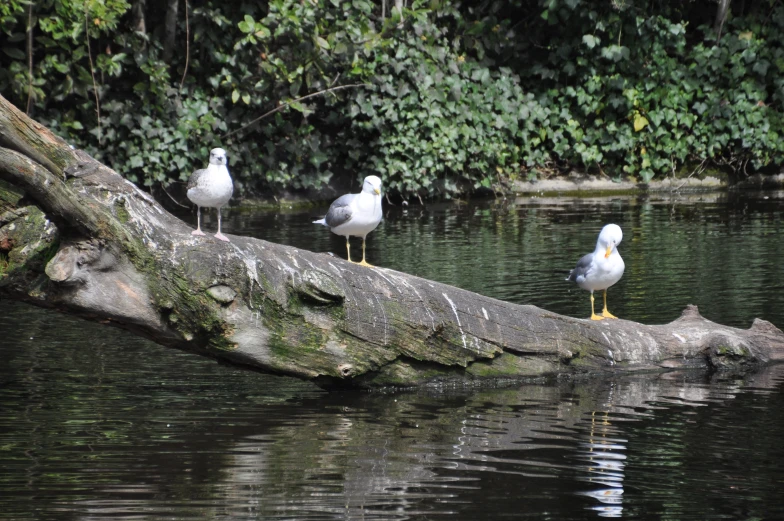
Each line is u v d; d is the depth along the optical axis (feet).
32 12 73.31
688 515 23.47
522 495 24.67
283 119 85.71
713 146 94.94
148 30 84.58
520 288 50.24
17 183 29.07
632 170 94.58
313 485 25.25
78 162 31.42
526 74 94.73
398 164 85.40
